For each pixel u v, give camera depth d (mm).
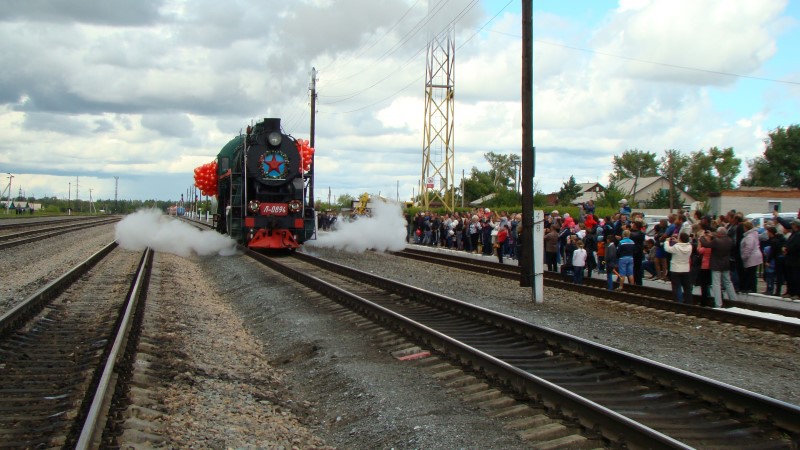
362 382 8539
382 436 6855
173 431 6543
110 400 7004
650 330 12602
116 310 13531
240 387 8578
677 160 89375
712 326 13141
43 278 19156
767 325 12609
